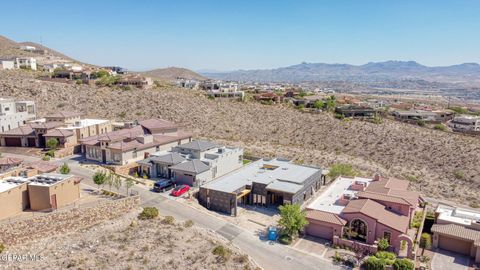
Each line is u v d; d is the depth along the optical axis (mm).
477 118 144125
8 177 47219
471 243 42000
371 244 43188
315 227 46219
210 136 102125
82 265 34125
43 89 119062
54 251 37062
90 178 57688
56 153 71250
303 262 39594
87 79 144750
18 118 85000
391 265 37406
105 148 66938
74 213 42188
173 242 40156
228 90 185875
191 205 52312
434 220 49250
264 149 94125
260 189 56312
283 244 43594
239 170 64938
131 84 145750
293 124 117438
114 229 42875
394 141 101375
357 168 83875
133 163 66125
